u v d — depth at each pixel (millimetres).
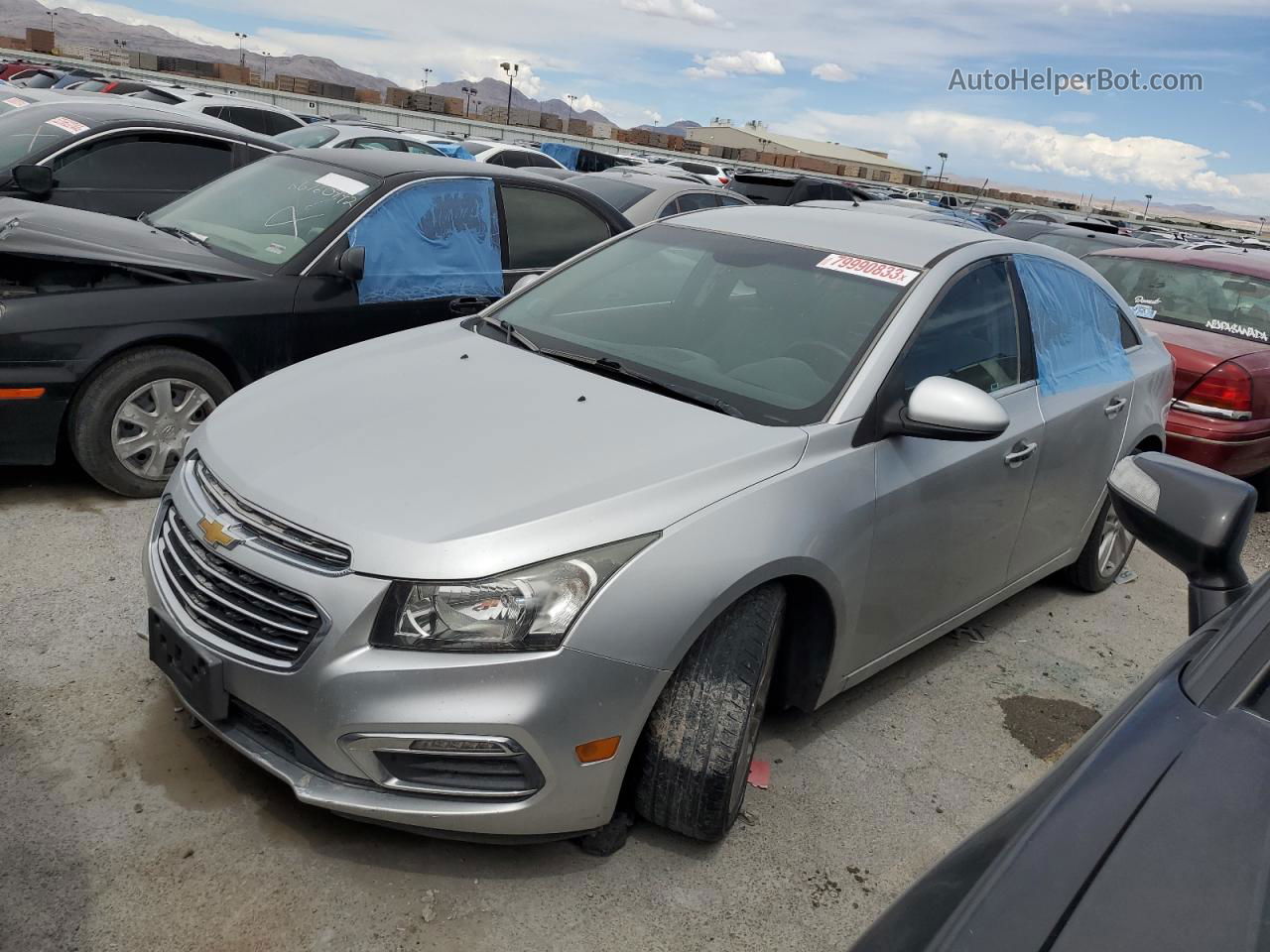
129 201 6484
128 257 4367
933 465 3145
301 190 5324
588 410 2883
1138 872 1220
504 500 2422
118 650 3295
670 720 2518
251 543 2441
